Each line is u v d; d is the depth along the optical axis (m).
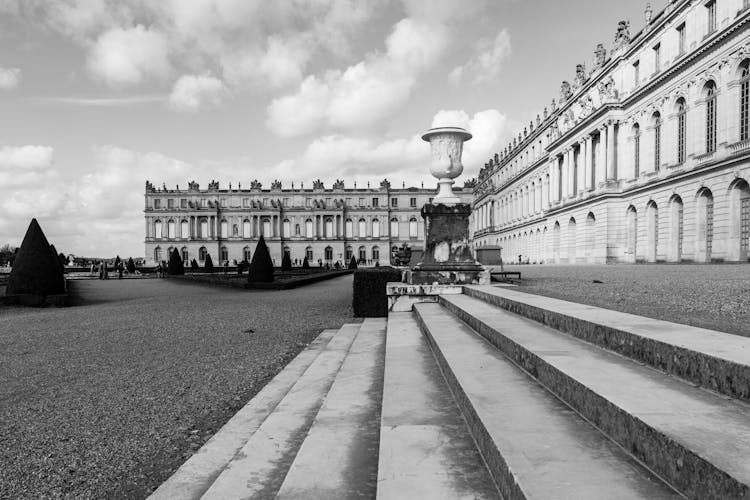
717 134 36.06
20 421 6.49
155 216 130.38
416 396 5.09
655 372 4.01
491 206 109.88
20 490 4.62
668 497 2.38
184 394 7.64
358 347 9.45
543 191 74.38
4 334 14.10
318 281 43.84
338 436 4.71
